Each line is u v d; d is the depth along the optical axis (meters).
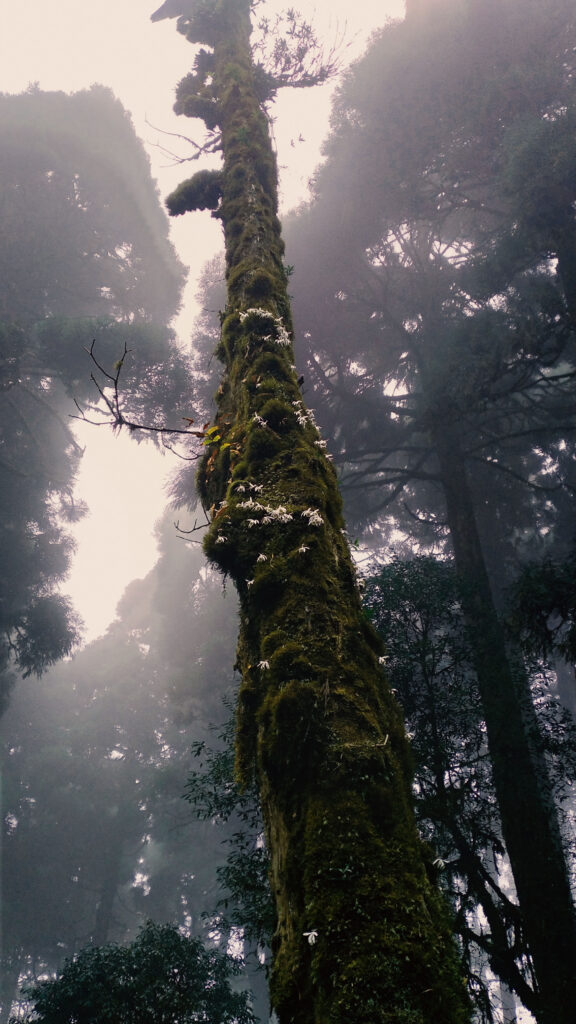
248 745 2.15
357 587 2.38
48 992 10.77
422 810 8.51
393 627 10.36
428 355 17.19
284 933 1.61
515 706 10.41
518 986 8.65
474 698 10.10
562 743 10.38
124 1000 10.60
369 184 16.59
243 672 2.31
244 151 4.95
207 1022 10.80
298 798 1.74
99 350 18.23
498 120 14.67
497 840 9.12
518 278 18.06
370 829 1.63
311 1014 1.38
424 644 10.02
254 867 8.06
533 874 9.58
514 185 12.77
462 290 17.67
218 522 2.59
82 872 30.05
